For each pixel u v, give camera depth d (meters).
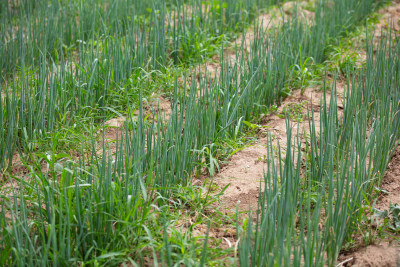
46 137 3.68
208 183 3.39
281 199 2.45
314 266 2.34
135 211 2.65
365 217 2.79
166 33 5.96
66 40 6.03
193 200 3.08
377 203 3.13
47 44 5.62
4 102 3.87
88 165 3.22
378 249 2.65
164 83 4.69
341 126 3.50
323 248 2.40
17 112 3.88
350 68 5.14
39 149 3.66
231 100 3.93
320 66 5.22
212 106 3.66
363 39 6.15
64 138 3.66
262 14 7.24
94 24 5.84
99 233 2.52
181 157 3.25
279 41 4.88
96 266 2.34
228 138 3.84
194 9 6.53
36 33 5.61
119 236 2.57
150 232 2.56
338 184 2.75
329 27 6.12
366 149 2.97
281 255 2.21
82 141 3.70
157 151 3.15
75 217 2.47
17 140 3.73
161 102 4.55
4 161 3.49
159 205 3.06
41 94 3.92
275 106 4.47
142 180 2.85
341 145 3.42
